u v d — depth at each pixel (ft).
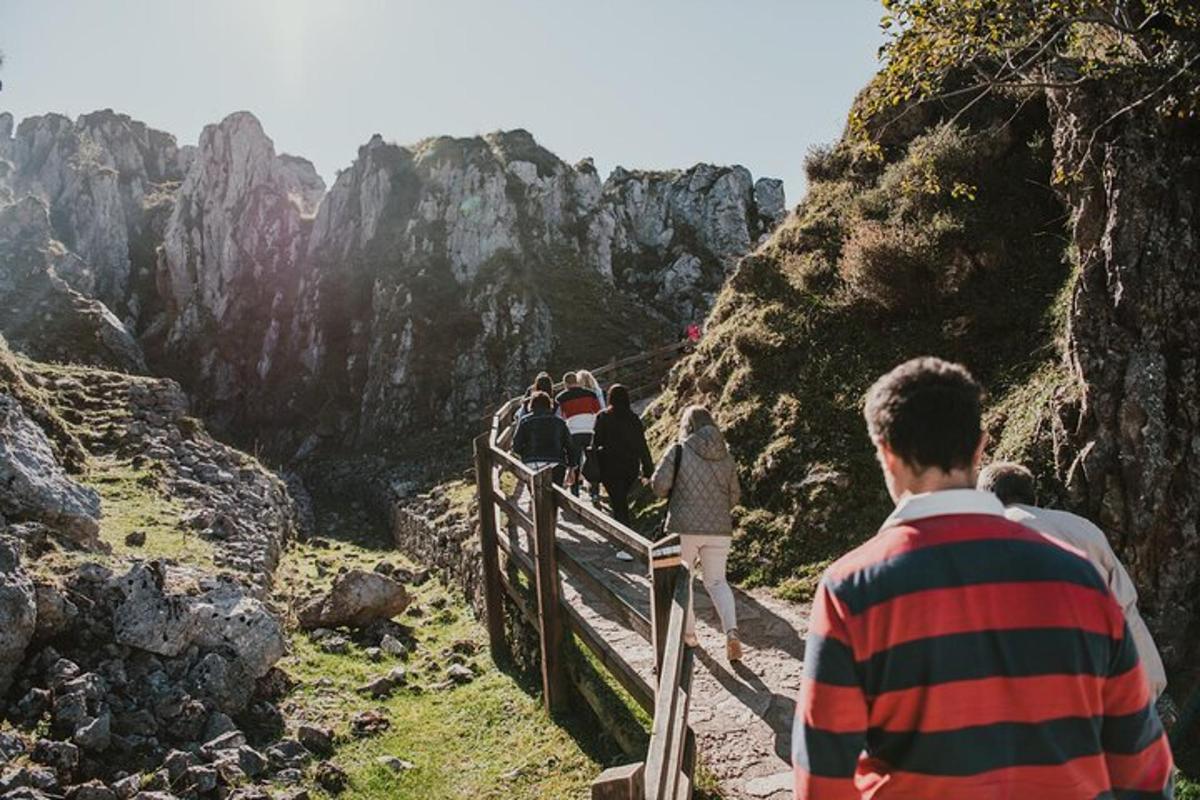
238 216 167.53
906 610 6.03
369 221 146.41
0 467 32.89
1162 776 6.18
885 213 42.86
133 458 50.60
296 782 24.23
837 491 32.30
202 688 26.91
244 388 149.38
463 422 114.32
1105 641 6.01
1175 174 25.66
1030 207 37.96
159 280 174.60
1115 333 24.85
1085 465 24.31
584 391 42.27
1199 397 23.34
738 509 34.65
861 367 36.86
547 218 148.77
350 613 38.11
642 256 162.61
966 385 6.85
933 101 47.16
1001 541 6.20
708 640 25.75
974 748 5.81
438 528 55.62
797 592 29.22
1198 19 27.20
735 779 18.44
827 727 6.14
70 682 24.66
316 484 107.34
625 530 21.06
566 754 25.09
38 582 26.71
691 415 24.04
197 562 36.65
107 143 226.38
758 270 47.29
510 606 35.50
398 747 27.45
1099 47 33.12
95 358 106.42
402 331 125.08
